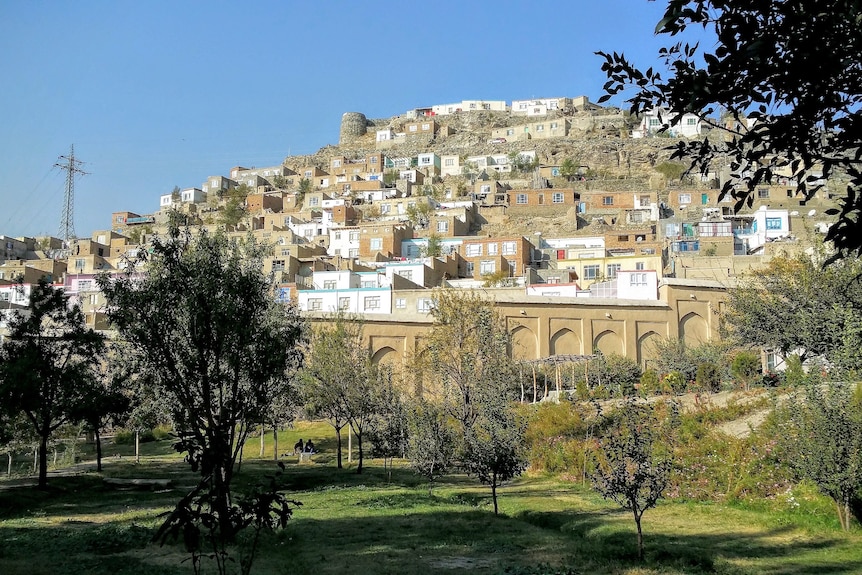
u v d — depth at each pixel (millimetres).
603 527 18719
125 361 21062
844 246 6473
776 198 92938
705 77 6844
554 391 46531
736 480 22250
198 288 17312
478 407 27234
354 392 34125
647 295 58281
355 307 61125
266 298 23172
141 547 15523
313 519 19531
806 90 6555
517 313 53438
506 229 111000
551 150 148000
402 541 16453
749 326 34594
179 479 31578
